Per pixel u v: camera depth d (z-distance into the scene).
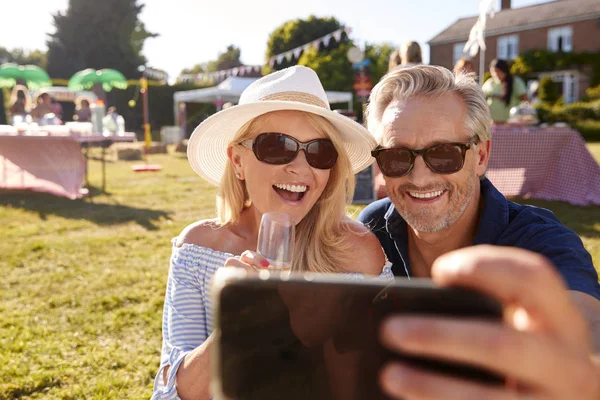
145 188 9.33
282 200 1.70
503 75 7.12
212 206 7.54
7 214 6.91
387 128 1.63
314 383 0.55
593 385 0.42
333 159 1.70
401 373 0.42
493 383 0.41
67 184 8.37
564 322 0.43
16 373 2.82
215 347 0.58
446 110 1.56
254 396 0.57
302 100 1.72
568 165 6.75
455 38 36.56
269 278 0.56
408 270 1.83
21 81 21.38
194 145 1.93
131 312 3.63
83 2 42.34
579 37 32.69
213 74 25.84
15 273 4.46
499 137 6.70
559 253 1.33
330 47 34.81
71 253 5.04
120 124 13.61
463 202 1.62
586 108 24.11
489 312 0.46
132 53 43.47
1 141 8.66
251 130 1.72
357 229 1.83
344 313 0.53
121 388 2.71
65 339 3.23
